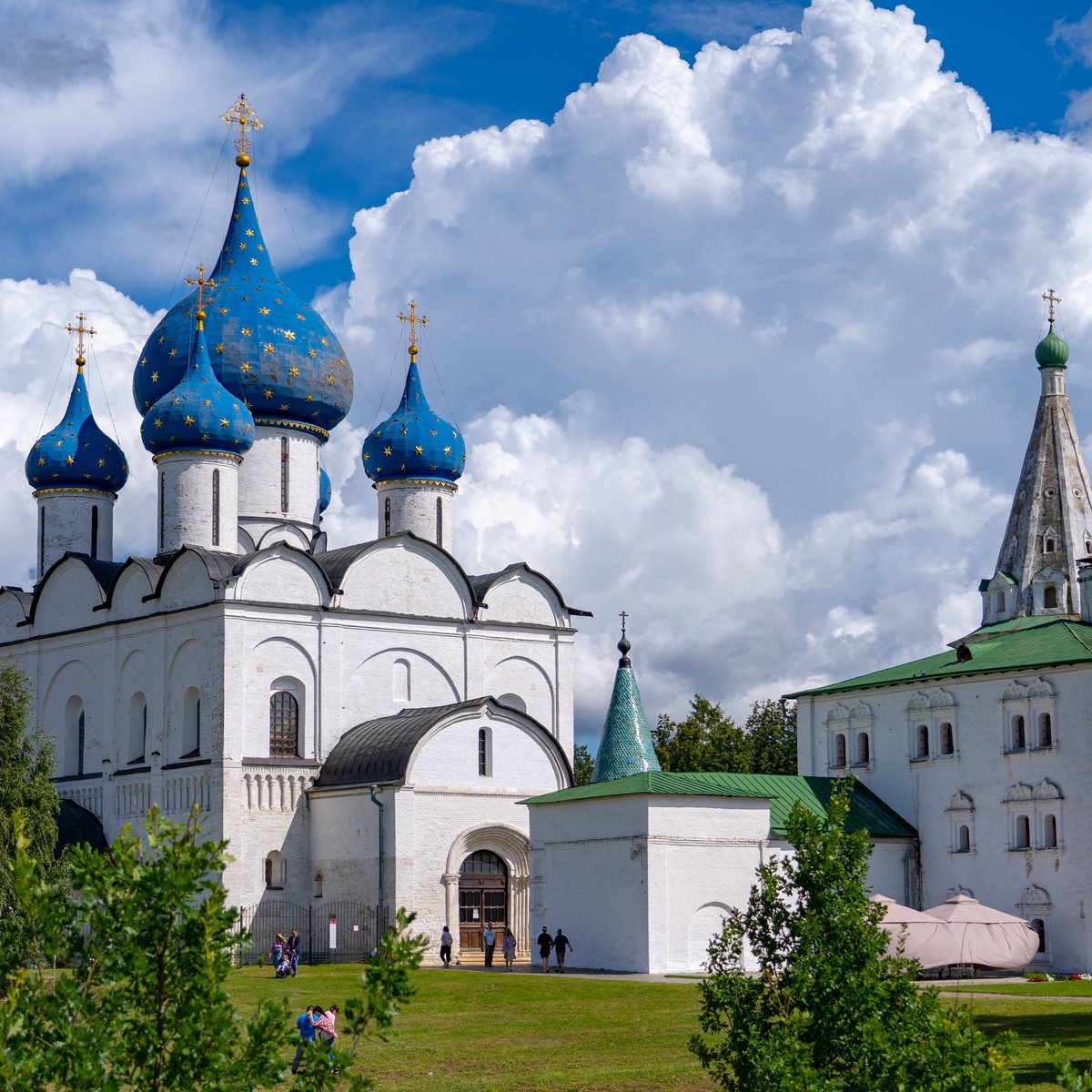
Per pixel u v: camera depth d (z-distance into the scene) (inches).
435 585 3063.5
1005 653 2613.2
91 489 3348.9
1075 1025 1588.3
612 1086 1315.2
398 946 703.1
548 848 2532.0
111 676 3048.7
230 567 2886.3
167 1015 673.6
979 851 2556.6
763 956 965.2
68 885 2064.5
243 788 2770.7
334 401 3324.3
